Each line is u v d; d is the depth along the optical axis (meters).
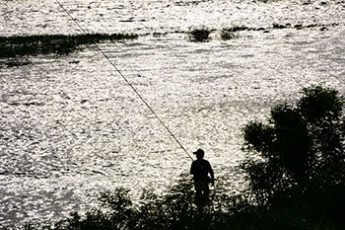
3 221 25.52
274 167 22.97
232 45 67.56
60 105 45.25
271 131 23.94
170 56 62.56
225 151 33.69
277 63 57.25
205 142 35.69
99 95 47.75
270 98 45.00
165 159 33.25
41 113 43.22
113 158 33.75
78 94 48.31
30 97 47.78
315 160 23.59
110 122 40.59
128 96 47.16
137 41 71.44
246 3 101.38
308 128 24.77
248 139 24.31
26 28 83.69
